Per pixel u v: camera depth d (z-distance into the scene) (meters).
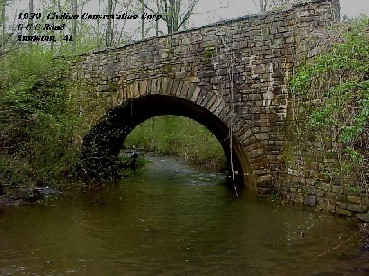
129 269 5.77
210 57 10.30
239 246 6.71
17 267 5.79
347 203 7.70
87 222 8.23
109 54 11.48
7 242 6.86
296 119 9.27
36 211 8.96
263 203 9.70
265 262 5.98
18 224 7.91
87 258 6.18
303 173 9.02
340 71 7.04
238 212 9.02
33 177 10.62
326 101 7.45
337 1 9.02
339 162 7.63
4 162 9.98
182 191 12.00
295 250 6.42
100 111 11.53
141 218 8.62
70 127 11.41
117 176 14.70
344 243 6.56
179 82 10.58
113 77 11.43
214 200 10.53
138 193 11.64
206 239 7.13
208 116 12.05
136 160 18.11
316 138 8.48
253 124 10.01
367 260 5.86
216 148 18.05
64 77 12.04
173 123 24.64
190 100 10.46
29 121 10.91
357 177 7.39
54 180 11.16
